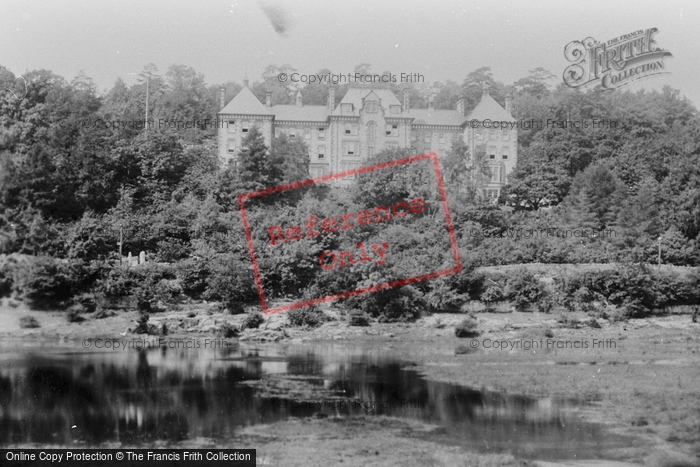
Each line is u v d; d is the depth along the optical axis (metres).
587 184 94.12
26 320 66.88
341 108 119.94
